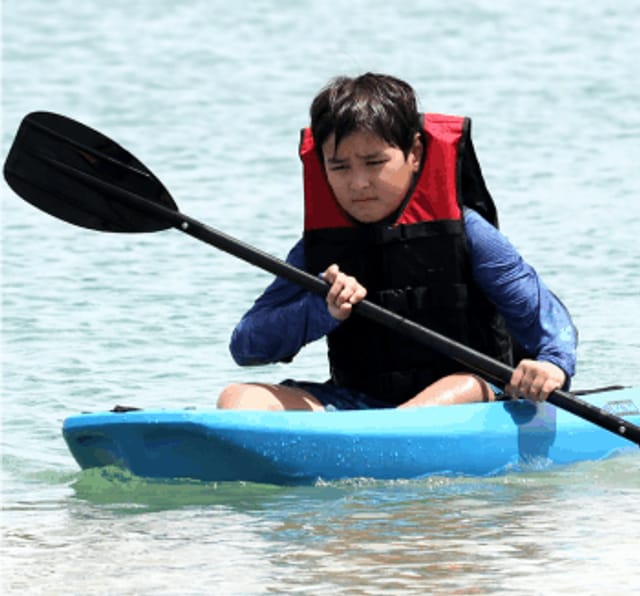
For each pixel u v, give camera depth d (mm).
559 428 17547
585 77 49250
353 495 16031
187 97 47250
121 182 17453
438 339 16531
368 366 17578
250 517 15125
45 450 18844
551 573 12977
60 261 29484
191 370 22750
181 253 30188
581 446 17672
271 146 40531
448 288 17188
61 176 17656
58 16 62438
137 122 43812
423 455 16672
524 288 17078
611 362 22578
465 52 54031
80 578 13172
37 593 12766
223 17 61594
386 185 16875
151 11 63312
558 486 16453
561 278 27812
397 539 14172
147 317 25688
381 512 15250
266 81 49594
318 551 13797
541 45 55000
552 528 14531
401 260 17188
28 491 16766
